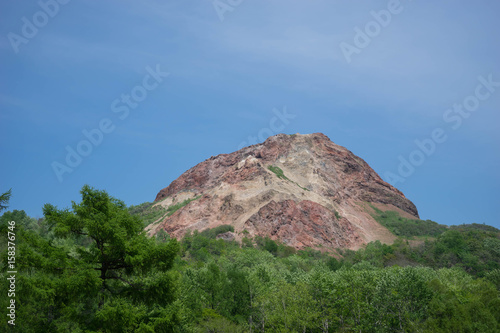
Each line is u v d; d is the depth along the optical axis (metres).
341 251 188.88
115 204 36.69
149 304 33.72
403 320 63.62
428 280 77.75
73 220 33.00
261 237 183.00
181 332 50.31
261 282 76.75
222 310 68.88
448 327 56.12
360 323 67.69
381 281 68.00
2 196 36.59
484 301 65.25
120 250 33.06
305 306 66.75
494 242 160.12
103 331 31.22
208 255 137.12
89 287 30.92
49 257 32.16
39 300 31.94
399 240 194.12
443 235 167.88
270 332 66.19
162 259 33.53
